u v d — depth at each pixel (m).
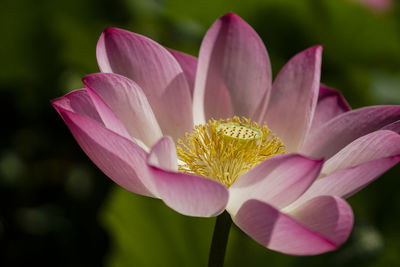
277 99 0.80
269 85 0.80
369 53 0.95
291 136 0.80
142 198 0.86
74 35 0.94
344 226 0.69
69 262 0.94
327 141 0.78
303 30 0.95
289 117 0.80
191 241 0.86
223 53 0.80
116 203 0.86
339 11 0.91
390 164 0.71
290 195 0.71
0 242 0.96
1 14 0.96
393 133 0.72
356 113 0.78
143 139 0.76
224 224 0.74
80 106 0.74
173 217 0.86
